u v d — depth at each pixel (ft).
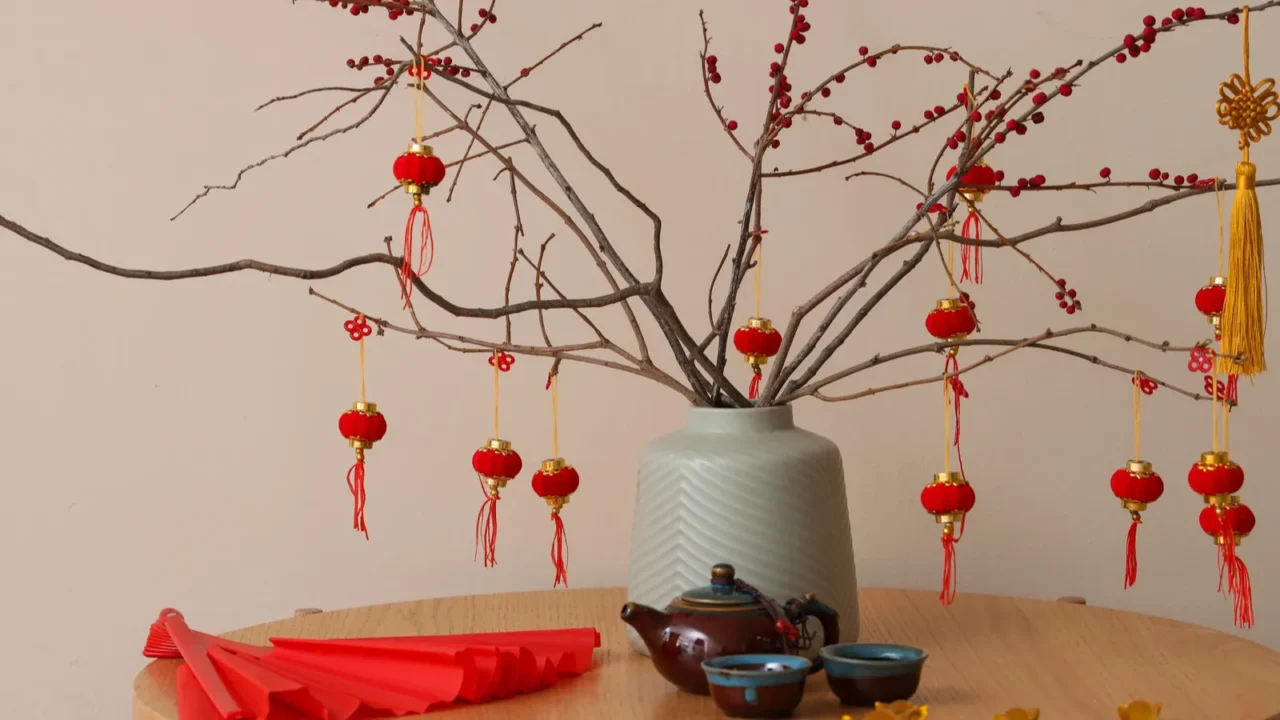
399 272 3.03
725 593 3.03
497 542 4.85
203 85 4.74
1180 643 3.59
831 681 2.92
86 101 4.71
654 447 3.43
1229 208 4.72
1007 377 4.81
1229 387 3.22
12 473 4.72
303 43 4.76
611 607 4.23
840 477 3.45
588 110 4.76
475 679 3.02
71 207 4.71
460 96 4.75
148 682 3.27
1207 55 4.74
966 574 4.84
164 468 4.76
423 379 4.81
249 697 2.83
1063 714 2.84
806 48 4.76
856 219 4.77
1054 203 4.75
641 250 4.77
